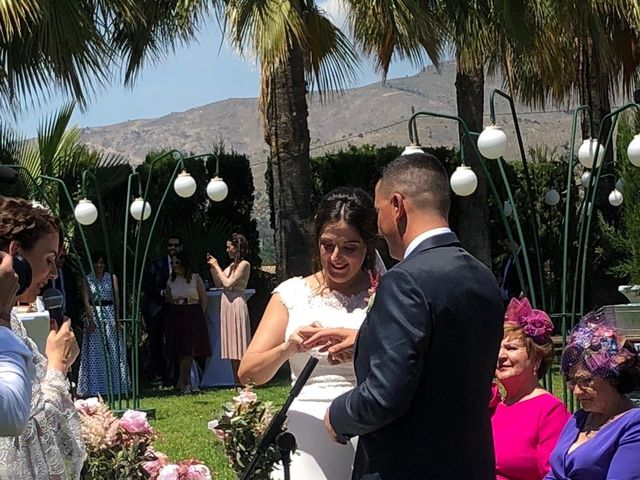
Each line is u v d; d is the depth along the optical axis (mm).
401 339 2609
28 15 10164
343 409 2699
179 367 12031
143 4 11844
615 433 3182
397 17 10914
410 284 2656
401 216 2848
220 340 12266
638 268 11133
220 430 3676
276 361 3436
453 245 2797
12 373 2348
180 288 11633
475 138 13656
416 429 2660
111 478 3641
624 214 12594
